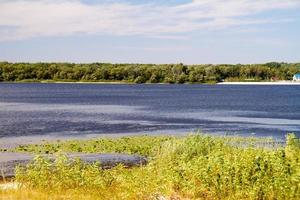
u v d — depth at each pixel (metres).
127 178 20.12
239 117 70.81
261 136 47.69
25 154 35.53
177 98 128.75
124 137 44.81
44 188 19.11
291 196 17.67
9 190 18.53
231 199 17.84
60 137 45.75
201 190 18.47
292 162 20.12
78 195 17.97
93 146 39.19
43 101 112.19
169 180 19.44
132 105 99.44
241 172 18.62
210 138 26.14
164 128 54.47
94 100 117.25
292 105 102.44
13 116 68.94
